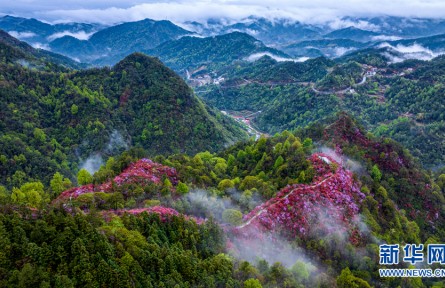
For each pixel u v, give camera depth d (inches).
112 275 2025.1
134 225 2615.7
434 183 5088.6
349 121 5290.4
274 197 3762.3
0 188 4365.2
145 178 3811.5
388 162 4852.4
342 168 4217.5
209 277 2420.0
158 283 2214.6
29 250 1972.2
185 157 4874.5
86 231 2176.4
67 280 1878.7
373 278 3260.3
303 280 2876.5
